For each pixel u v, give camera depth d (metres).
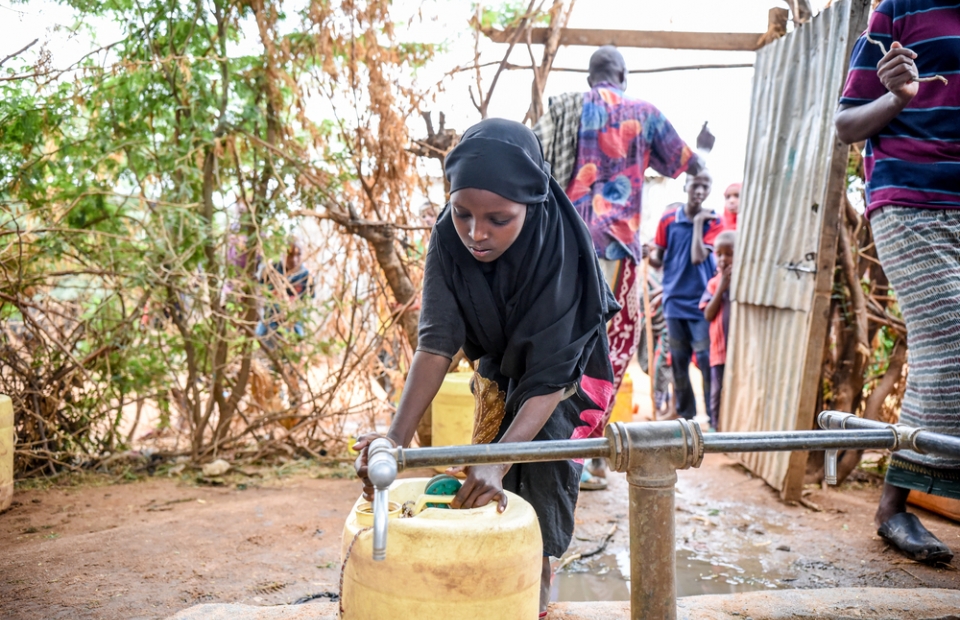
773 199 4.55
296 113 4.74
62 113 4.43
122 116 4.69
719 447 1.75
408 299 4.79
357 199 5.07
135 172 4.59
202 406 5.73
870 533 3.61
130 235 4.72
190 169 4.65
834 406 4.46
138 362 4.75
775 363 4.40
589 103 4.29
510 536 1.75
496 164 1.90
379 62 4.65
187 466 4.70
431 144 4.94
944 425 3.02
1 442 3.79
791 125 4.45
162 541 3.35
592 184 4.30
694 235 6.08
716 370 5.82
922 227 3.04
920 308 3.06
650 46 5.18
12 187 4.37
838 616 2.36
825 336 4.05
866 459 4.94
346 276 4.97
